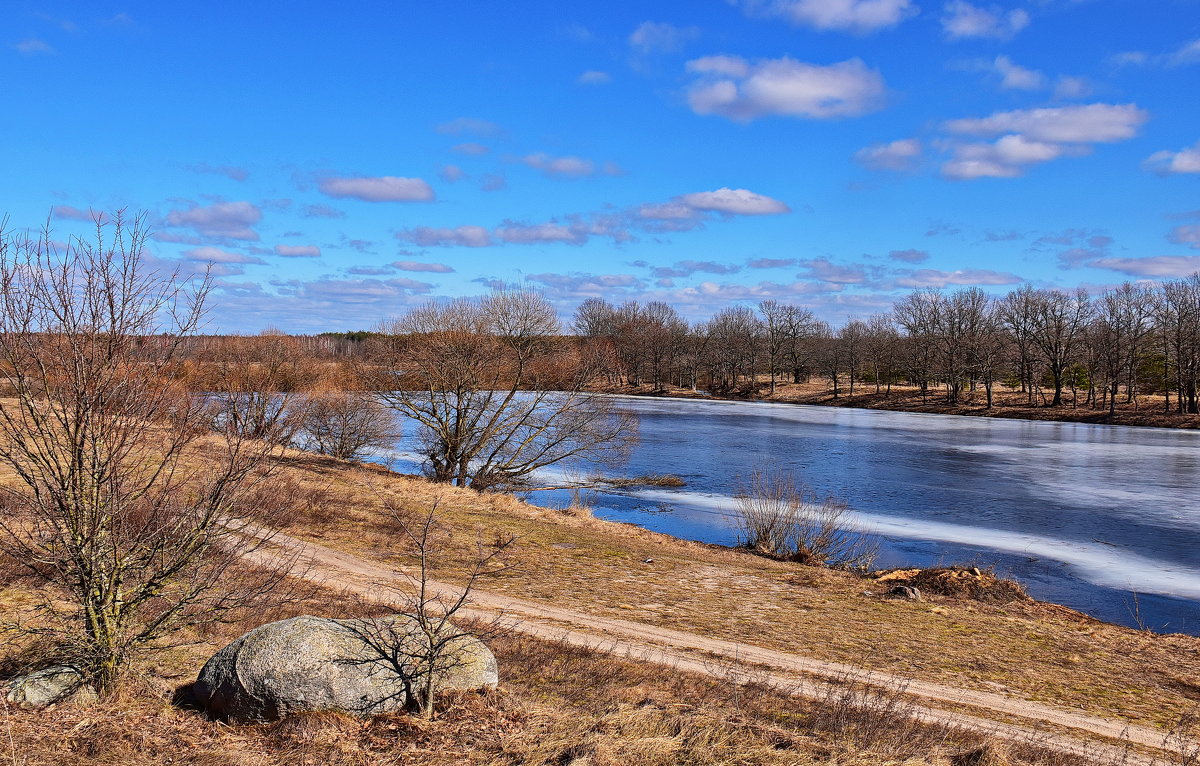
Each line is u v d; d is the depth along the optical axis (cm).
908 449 5419
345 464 3519
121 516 779
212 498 805
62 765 658
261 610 1155
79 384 719
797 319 12306
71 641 800
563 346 3584
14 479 1766
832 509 3269
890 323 12862
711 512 3356
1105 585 2383
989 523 3189
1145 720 1248
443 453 3534
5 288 689
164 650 904
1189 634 1967
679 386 12600
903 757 866
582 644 1373
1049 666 1530
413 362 3362
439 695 856
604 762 748
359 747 734
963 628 1777
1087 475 4356
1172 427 7150
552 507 3291
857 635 1642
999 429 6994
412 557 2011
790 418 7994
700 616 1706
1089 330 8806
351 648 812
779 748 848
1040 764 930
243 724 768
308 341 4103
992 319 10244
